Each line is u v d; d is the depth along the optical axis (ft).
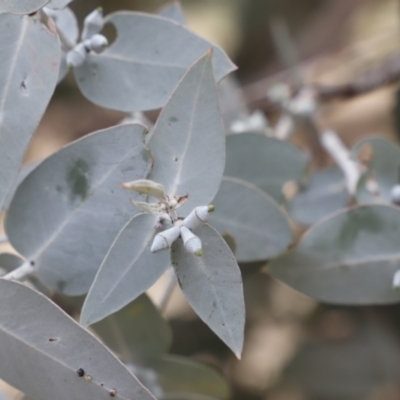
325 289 2.19
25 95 1.95
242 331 1.89
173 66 2.06
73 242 2.01
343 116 4.07
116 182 1.98
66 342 1.91
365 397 3.01
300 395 3.14
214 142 1.94
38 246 2.03
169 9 2.26
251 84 4.06
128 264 1.92
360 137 3.97
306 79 3.48
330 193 2.52
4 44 1.96
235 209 2.16
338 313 3.24
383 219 2.17
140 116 2.38
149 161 1.95
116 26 2.07
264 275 3.19
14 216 2.02
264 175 2.33
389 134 3.92
